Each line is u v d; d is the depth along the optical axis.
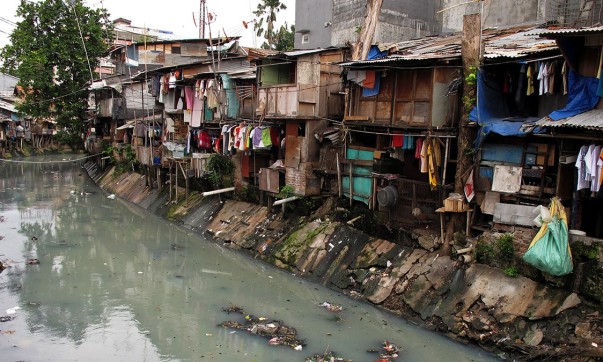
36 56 38.41
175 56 37.47
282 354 11.52
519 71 13.26
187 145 27.39
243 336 12.53
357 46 17.78
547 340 10.67
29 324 13.13
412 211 14.97
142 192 31.88
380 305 13.98
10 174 42.09
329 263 16.55
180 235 23.14
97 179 40.47
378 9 17.56
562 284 11.22
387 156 16.58
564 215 11.18
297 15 30.22
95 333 12.68
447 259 13.69
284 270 17.52
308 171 19.00
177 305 14.59
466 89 13.36
